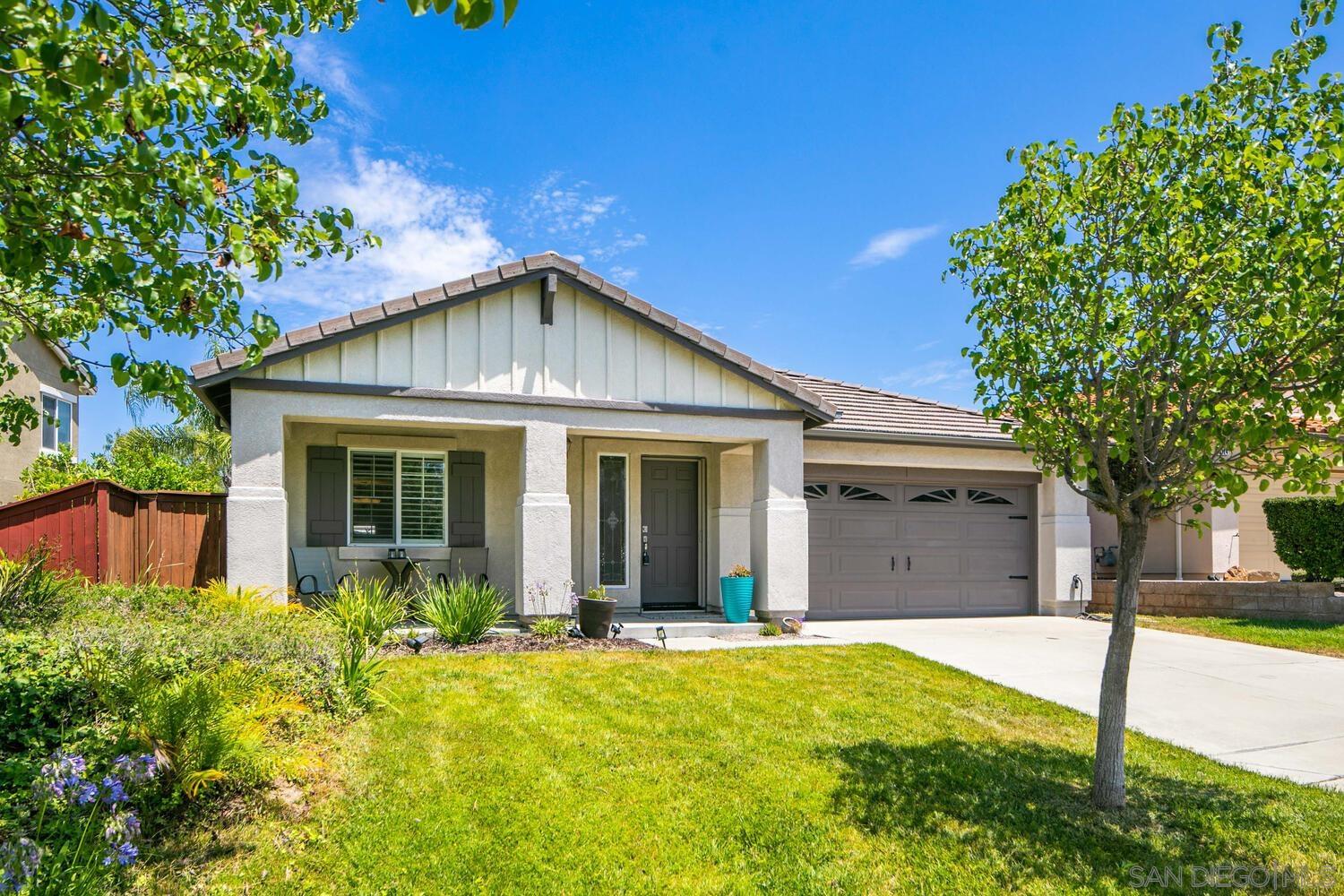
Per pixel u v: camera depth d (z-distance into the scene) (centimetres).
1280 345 441
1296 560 1368
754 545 1245
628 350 1152
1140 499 527
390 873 425
